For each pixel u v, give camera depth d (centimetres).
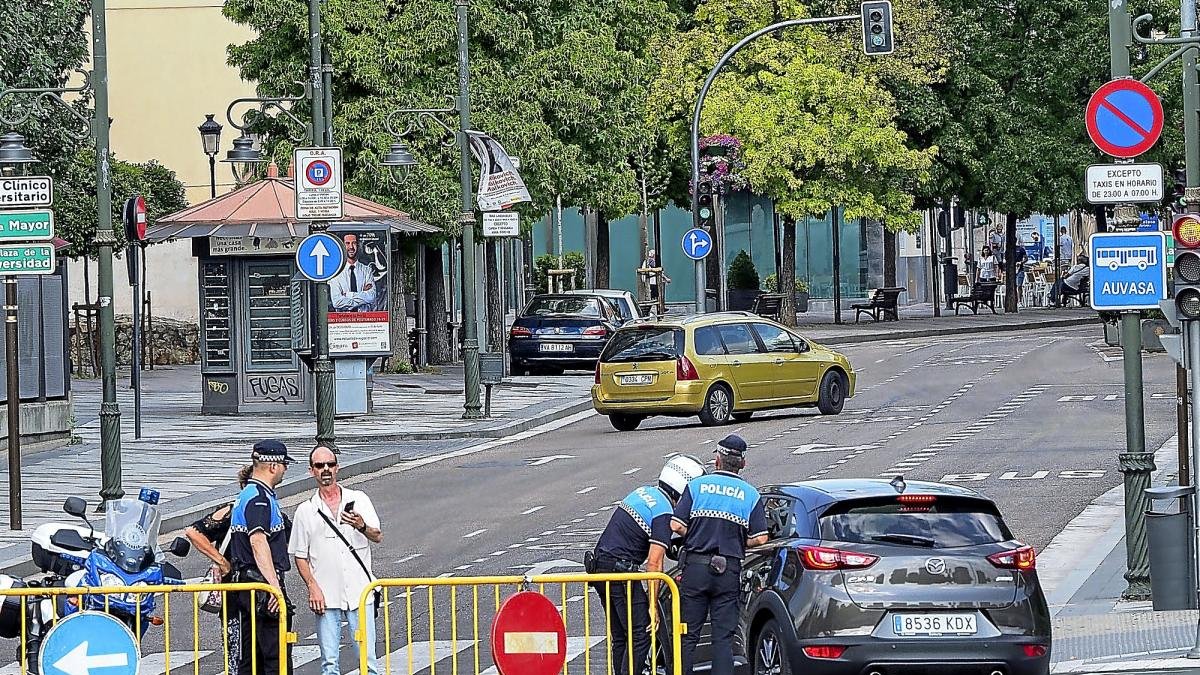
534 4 9412
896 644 2311
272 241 7188
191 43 12900
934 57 12312
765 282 13875
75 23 6925
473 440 6419
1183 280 2873
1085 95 12950
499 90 9112
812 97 11775
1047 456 5197
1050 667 2691
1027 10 12825
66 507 2753
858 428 6147
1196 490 2847
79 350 9612
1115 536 3888
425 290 10262
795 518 2462
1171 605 3091
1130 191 3173
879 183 12156
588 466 5419
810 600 2336
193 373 9850
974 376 8019
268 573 2512
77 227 9025
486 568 3694
